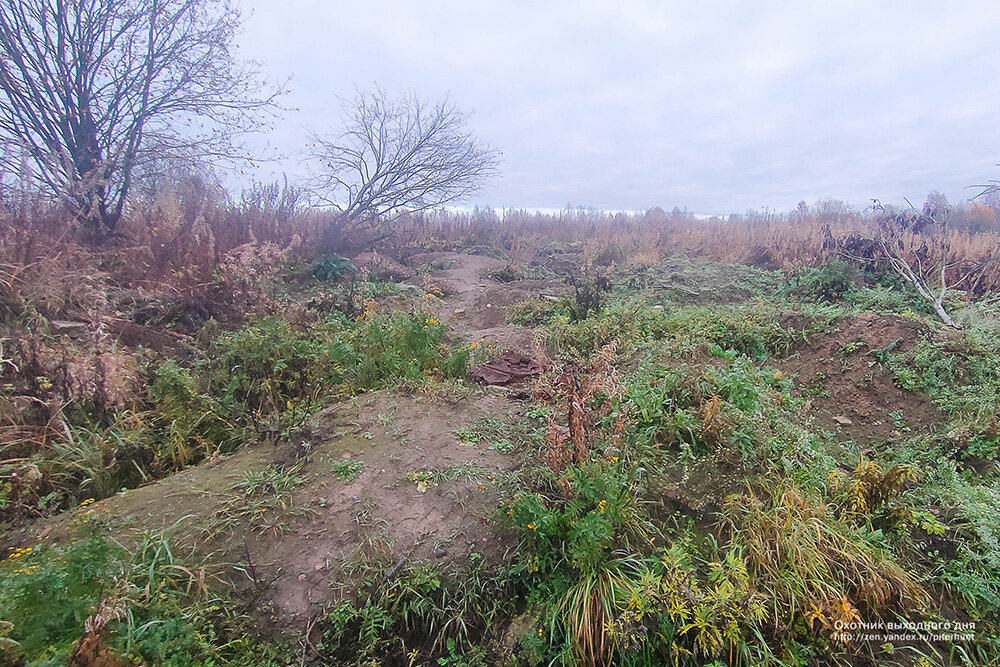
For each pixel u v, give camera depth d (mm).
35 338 4090
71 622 2059
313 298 7328
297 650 2318
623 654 2307
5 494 3041
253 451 3543
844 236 10398
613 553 2664
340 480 3162
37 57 7664
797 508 2797
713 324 6145
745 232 14000
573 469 2994
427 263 12617
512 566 2688
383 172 13008
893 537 2967
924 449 4000
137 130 8477
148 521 2836
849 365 5219
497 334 6691
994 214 13039
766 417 3742
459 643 2439
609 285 9320
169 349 5137
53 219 7035
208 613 2355
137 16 8078
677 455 3445
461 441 3568
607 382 3604
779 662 2301
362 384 4461
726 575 2527
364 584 2562
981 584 2715
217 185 10172
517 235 15969
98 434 3619
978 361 4809
